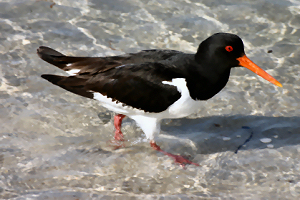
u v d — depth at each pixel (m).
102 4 14.19
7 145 9.28
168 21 13.53
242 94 11.09
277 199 7.91
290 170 8.73
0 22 13.16
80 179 8.50
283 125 10.16
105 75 8.89
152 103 8.81
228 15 13.72
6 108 10.29
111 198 7.83
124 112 9.28
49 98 10.80
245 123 10.32
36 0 14.19
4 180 8.30
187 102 8.93
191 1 14.34
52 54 9.52
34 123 10.00
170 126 10.38
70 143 9.58
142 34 13.02
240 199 7.91
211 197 7.96
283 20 13.43
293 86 11.20
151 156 9.34
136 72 8.77
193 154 9.44
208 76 8.90
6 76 11.25
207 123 10.39
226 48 8.73
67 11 13.83
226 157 9.24
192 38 12.89
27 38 12.64
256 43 12.63
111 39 12.80
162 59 9.21
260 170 8.77
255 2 14.16
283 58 12.08
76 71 9.25
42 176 8.51
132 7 14.09
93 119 10.38
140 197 7.90
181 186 8.42
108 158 9.20
